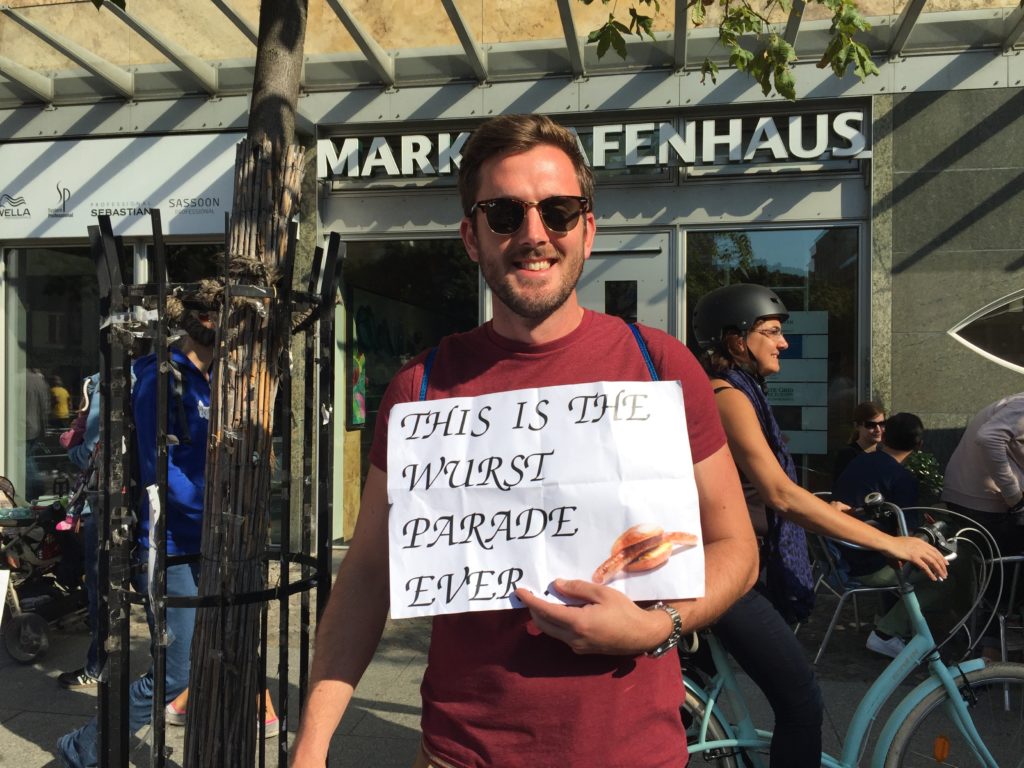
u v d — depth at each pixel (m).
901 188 6.23
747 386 2.44
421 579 1.41
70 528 4.84
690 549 1.35
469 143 1.51
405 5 6.76
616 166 6.55
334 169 6.83
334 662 1.50
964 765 2.49
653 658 1.41
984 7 6.08
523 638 1.37
